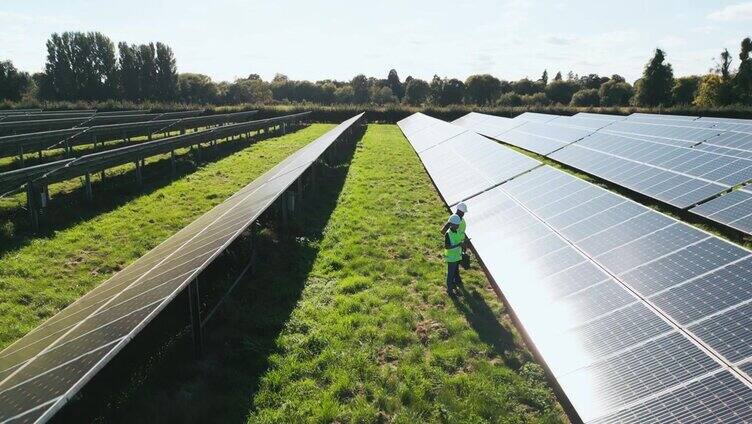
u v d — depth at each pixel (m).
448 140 30.69
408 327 10.02
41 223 16.16
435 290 11.80
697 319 6.42
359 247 14.63
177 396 7.74
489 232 13.17
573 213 11.62
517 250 11.26
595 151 26.53
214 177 24.91
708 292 6.77
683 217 16.62
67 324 8.10
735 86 73.19
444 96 121.94
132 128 35.31
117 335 6.45
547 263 9.93
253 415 7.38
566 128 37.66
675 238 8.38
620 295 7.71
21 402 5.39
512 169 17.78
